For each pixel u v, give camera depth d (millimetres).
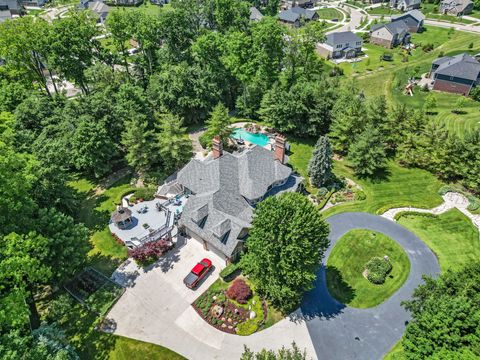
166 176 53594
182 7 87562
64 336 29078
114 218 42781
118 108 54844
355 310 35156
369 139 51562
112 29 71000
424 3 166500
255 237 31719
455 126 69625
